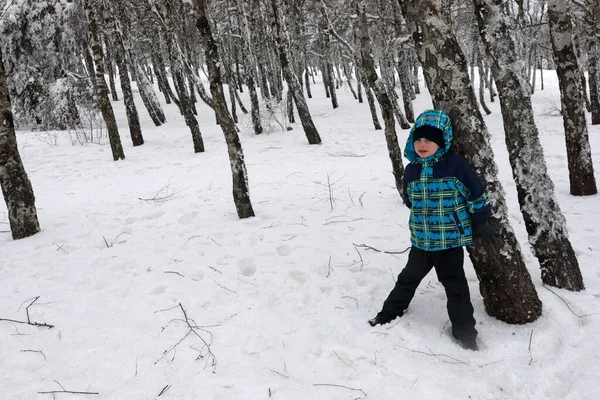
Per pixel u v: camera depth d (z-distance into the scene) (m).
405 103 18.47
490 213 2.68
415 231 2.87
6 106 5.33
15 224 5.49
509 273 2.88
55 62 19.45
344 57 27.84
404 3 2.80
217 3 22.53
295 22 20.70
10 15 18.27
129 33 20.55
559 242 3.25
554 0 5.24
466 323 2.75
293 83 13.37
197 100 27.73
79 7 19.34
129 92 14.55
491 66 3.17
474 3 3.14
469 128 2.79
